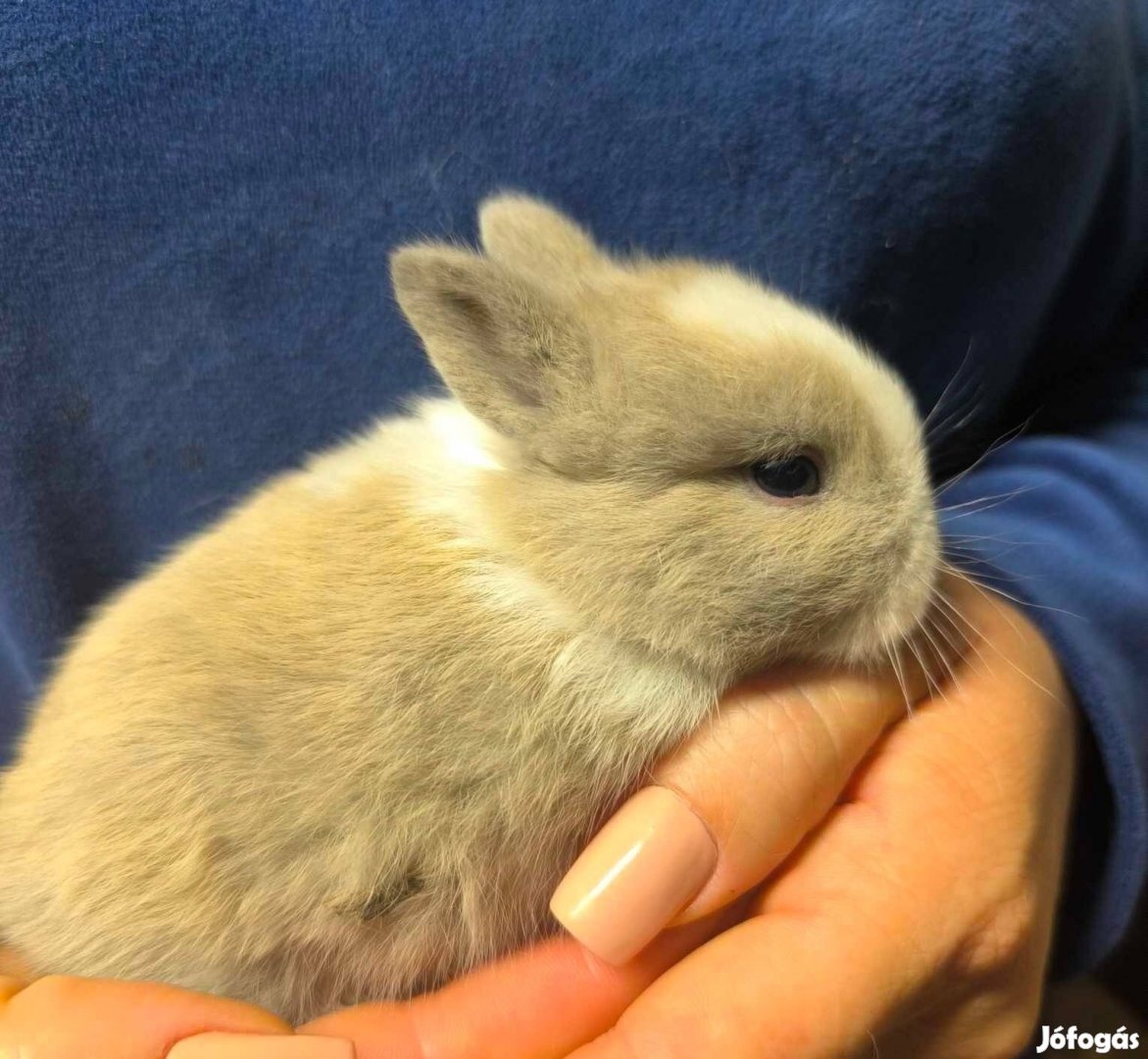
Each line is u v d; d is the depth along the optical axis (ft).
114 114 0.53
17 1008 0.41
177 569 0.50
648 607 0.45
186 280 0.56
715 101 0.55
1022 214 0.57
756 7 0.54
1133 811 0.50
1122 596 0.52
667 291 0.49
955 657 0.50
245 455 0.61
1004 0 0.52
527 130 0.56
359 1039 0.43
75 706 0.48
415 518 0.47
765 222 0.57
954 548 0.53
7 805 0.49
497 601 0.46
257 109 0.54
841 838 0.46
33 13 0.51
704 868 0.44
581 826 0.46
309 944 0.45
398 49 0.54
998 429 0.67
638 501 0.45
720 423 0.44
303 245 0.57
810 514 0.45
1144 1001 0.79
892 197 0.55
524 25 0.54
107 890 0.45
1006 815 0.46
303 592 0.46
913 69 0.53
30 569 0.60
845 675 0.47
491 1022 0.44
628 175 0.57
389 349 0.60
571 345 0.45
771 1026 0.40
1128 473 0.56
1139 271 0.66
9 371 0.56
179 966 0.45
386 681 0.44
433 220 0.57
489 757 0.44
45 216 0.53
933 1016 0.45
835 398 0.45
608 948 0.43
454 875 0.45
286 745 0.44
